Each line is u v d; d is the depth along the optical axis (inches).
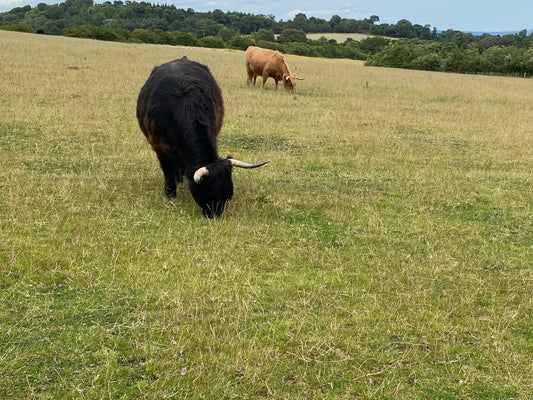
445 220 285.1
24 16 4704.7
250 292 187.9
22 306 167.5
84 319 163.8
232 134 471.8
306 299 186.9
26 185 279.6
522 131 586.6
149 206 269.4
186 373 142.5
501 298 198.2
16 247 203.9
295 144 454.6
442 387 144.9
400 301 189.3
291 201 293.0
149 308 172.9
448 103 815.7
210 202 250.4
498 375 150.5
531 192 350.0
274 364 148.5
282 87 887.1
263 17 5851.4
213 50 2271.2
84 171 325.7
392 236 256.2
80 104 539.8
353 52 3597.4
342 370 149.5
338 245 241.6
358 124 568.1
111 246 215.3
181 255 212.8
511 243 258.8
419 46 3046.3
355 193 325.7
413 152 453.7
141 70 873.5
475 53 2635.3
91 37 2610.7
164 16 5039.4
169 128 257.9
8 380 134.2
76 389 132.2
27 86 611.8
